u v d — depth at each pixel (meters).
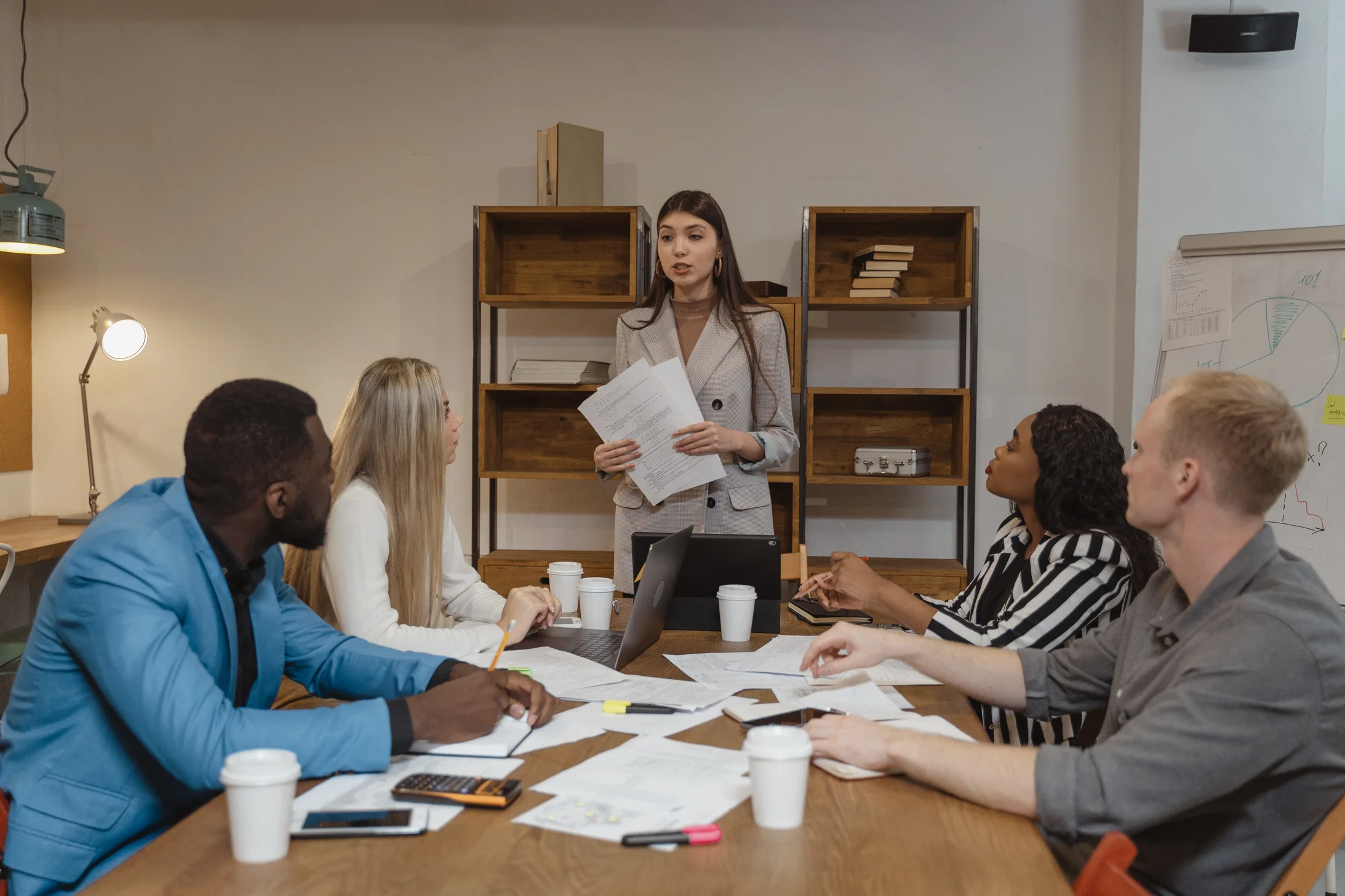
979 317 3.88
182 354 4.09
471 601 2.12
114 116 4.07
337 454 1.85
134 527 1.18
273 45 4.03
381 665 1.43
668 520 2.67
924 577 3.58
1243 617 1.07
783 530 3.82
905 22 3.86
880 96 3.88
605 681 1.52
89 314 4.11
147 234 4.09
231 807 0.92
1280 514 3.04
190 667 1.12
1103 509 1.71
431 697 1.20
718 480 2.62
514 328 3.99
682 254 2.67
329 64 4.02
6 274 3.96
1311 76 3.51
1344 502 2.98
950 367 3.88
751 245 3.92
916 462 3.59
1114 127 3.80
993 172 3.85
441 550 1.91
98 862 1.21
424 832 0.98
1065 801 1.02
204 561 1.22
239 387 1.24
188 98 4.05
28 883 1.16
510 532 4.04
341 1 4.00
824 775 1.15
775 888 0.87
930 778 1.10
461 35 3.98
